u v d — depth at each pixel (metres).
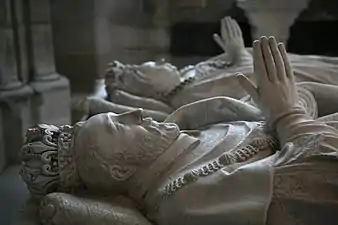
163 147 0.99
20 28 2.71
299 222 0.87
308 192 0.86
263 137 1.01
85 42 3.41
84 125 1.00
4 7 2.59
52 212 0.96
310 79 1.50
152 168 0.98
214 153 0.98
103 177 0.98
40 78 2.86
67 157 1.00
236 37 1.78
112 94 1.72
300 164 0.88
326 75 1.52
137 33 3.50
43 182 1.02
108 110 1.60
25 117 2.71
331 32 2.94
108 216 0.93
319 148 0.88
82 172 0.99
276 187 0.88
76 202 0.96
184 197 0.91
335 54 2.96
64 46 3.41
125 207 0.97
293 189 0.87
